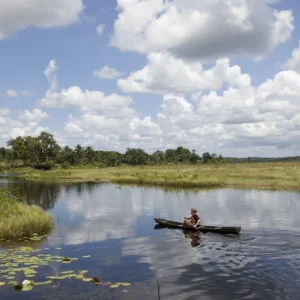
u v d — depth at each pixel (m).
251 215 21.17
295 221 18.89
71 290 9.39
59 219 21.45
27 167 132.38
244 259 11.99
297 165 84.94
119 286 9.71
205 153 151.62
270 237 15.13
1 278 10.27
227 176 47.22
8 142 141.38
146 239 15.55
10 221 16.83
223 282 9.93
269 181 40.31
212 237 15.53
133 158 153.62
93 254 13.09
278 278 10.11
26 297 8.95
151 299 8.84
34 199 32.41
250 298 8.83
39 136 131.88
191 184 42.69
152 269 11.23
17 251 13.52
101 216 22.41
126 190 39.44
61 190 41.03
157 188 40.59
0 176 83.31
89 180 59.34
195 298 8.89
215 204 26.25
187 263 11.77
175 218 21.30
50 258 12.46
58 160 142.25
